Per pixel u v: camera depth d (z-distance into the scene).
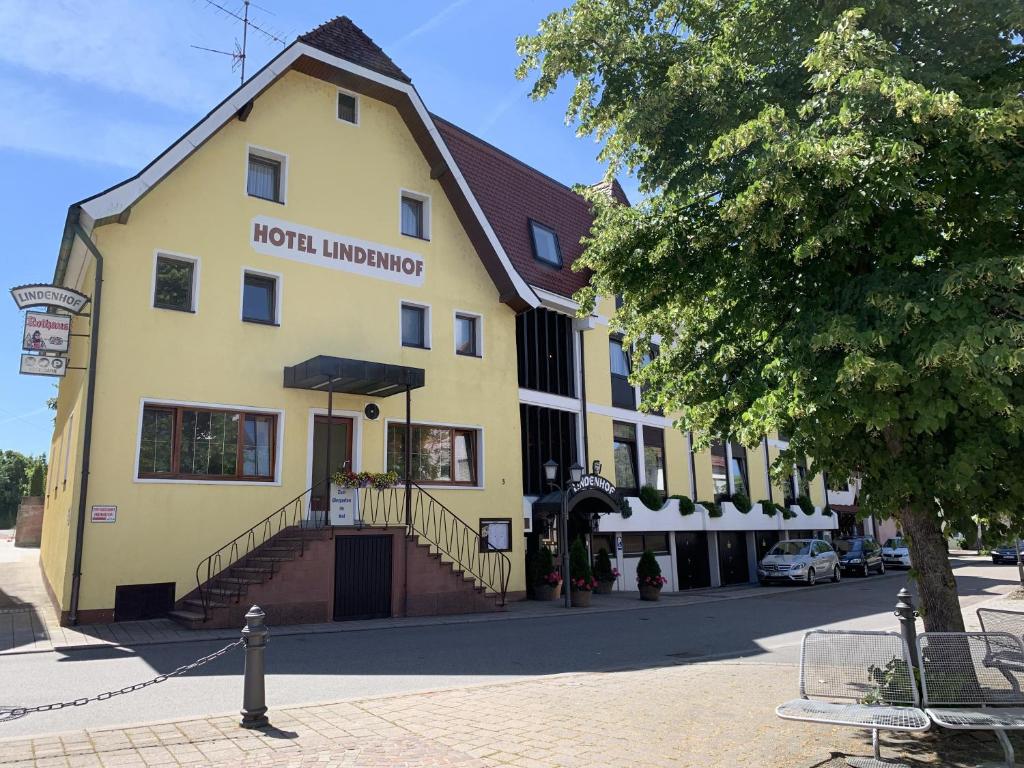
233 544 14.06
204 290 14.48
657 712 6.92
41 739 5.98
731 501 28.44
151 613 12.96
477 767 5.30
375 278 17.12
